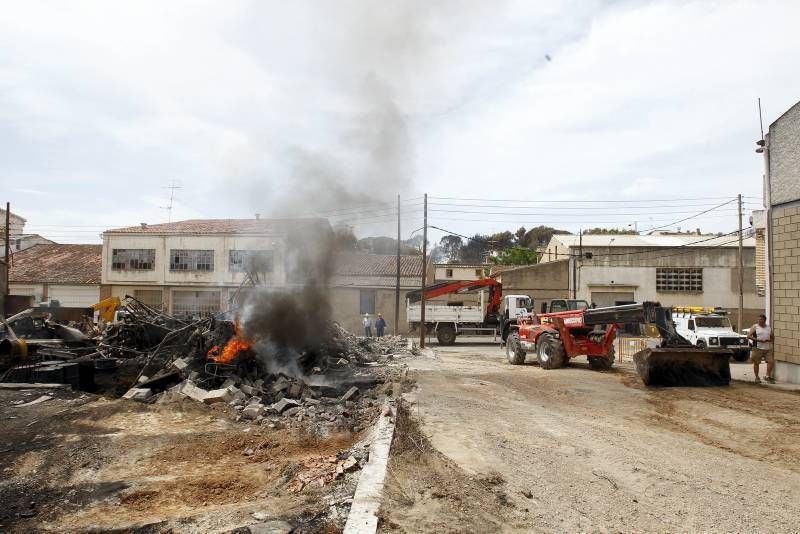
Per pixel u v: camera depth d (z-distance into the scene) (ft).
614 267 113.91
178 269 119.03
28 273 124.16
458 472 18.65
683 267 111.96
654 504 16.51
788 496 17.34
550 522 14.94
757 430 26.25
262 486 18.04
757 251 86.02
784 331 43.09
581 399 34.27
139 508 16.30
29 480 18.61
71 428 24.86
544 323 54.70
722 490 17.80
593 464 20.40
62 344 45.91
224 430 25.48
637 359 40.96
